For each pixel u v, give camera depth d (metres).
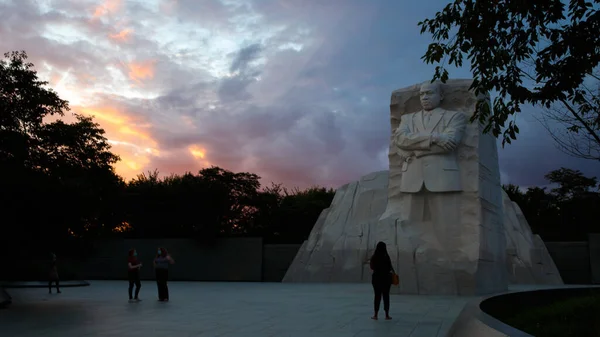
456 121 19.42
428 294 18.52
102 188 17.03
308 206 50.62
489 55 9.62
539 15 9.27
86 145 16.45
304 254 34.47
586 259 30.19
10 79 14.59
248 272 36.38
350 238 32.94
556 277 29.17
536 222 47.44
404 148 20.09
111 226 42.59
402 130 20.22
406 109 21.28
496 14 9.45
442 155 19.47
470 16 9.48
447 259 18.77
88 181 15.92
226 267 36.88
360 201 34.88
